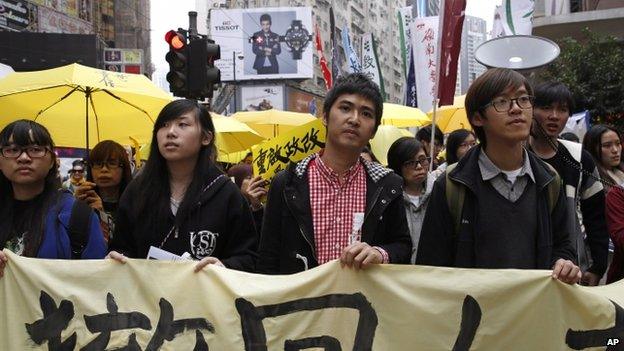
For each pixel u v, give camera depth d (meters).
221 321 2.83
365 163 3.13
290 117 11.55
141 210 3.12
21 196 3.11
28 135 3.00
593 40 15.34
